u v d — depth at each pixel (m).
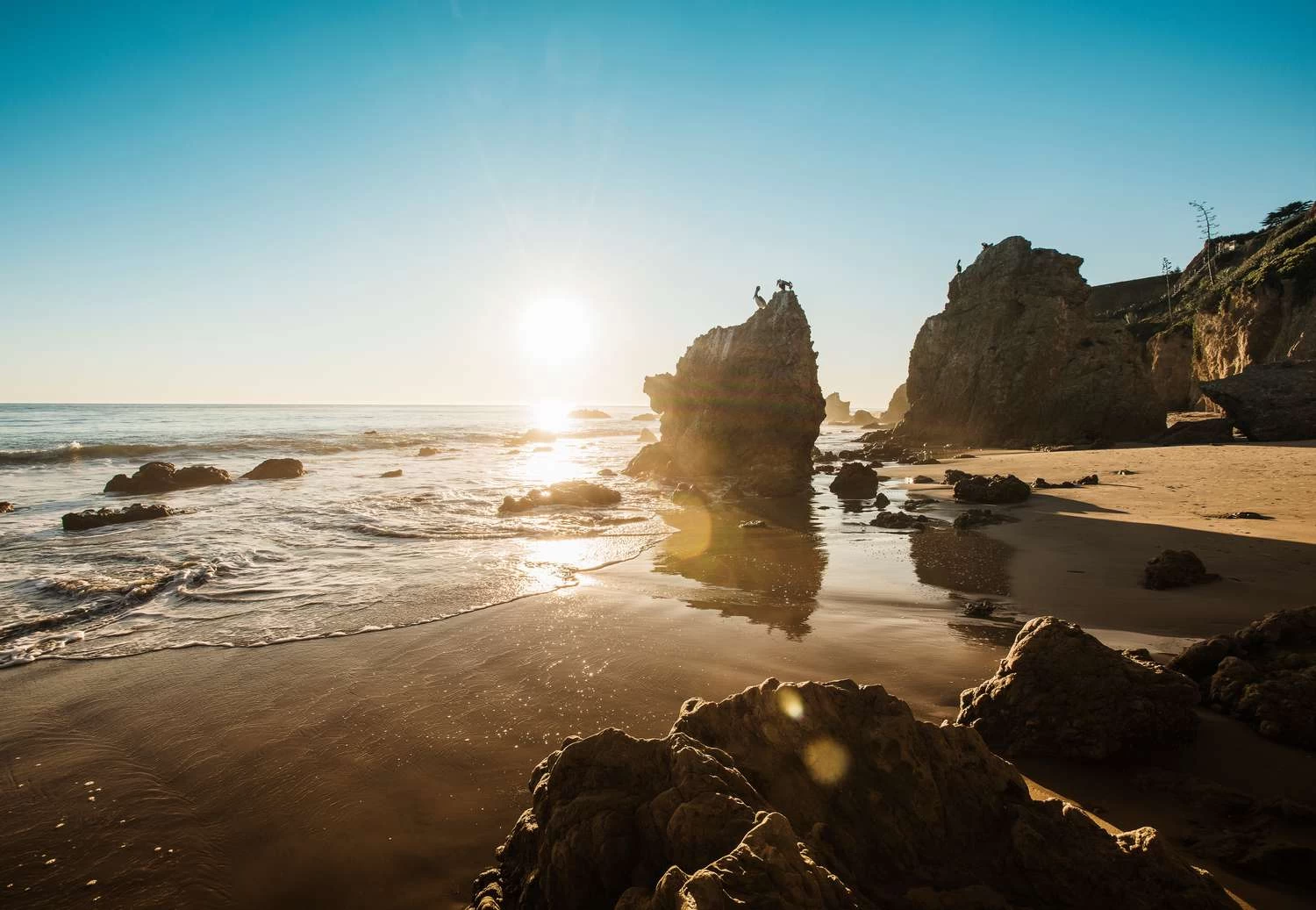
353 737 6.00
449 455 42.12
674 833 3.36
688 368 33.81
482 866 4.37
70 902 4.12
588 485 22.59
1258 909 3.57
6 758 5.76
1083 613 9.02
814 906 2.95
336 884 4.26
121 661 7.85
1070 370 43.31
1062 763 5.26
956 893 3.37
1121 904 3.34
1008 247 49.25
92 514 16.88
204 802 5.12
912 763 3.96
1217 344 56.00
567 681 7.12
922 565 12.37
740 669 7.42
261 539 15.16
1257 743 5.33
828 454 42.41
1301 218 69.25
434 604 10.02
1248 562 11.01
